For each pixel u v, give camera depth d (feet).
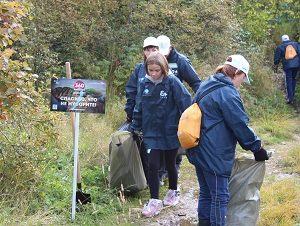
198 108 13.92
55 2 31.27
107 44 34.27
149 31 34.94
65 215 16.37
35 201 16.72
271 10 43.91
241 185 14.43
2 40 13.85
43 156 19.45
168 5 34.24
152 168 17.21
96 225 16.11
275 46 45.47
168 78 16.84
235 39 39.58
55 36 30.58
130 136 18.31
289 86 39.29
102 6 33.78
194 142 13.71
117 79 32.86
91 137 24.11
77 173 17.22
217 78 13.98
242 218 14.25
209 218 14.49
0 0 14.47
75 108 15.90
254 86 38.11
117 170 18.28
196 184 21.31
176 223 16.87
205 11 35.42
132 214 17.40
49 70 29.50
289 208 17.01
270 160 24.93
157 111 16.90
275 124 32.04
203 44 36.04
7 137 17.79
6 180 17.13
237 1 42.88
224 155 13.66
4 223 14.57
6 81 13.71
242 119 13.42
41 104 18.01
